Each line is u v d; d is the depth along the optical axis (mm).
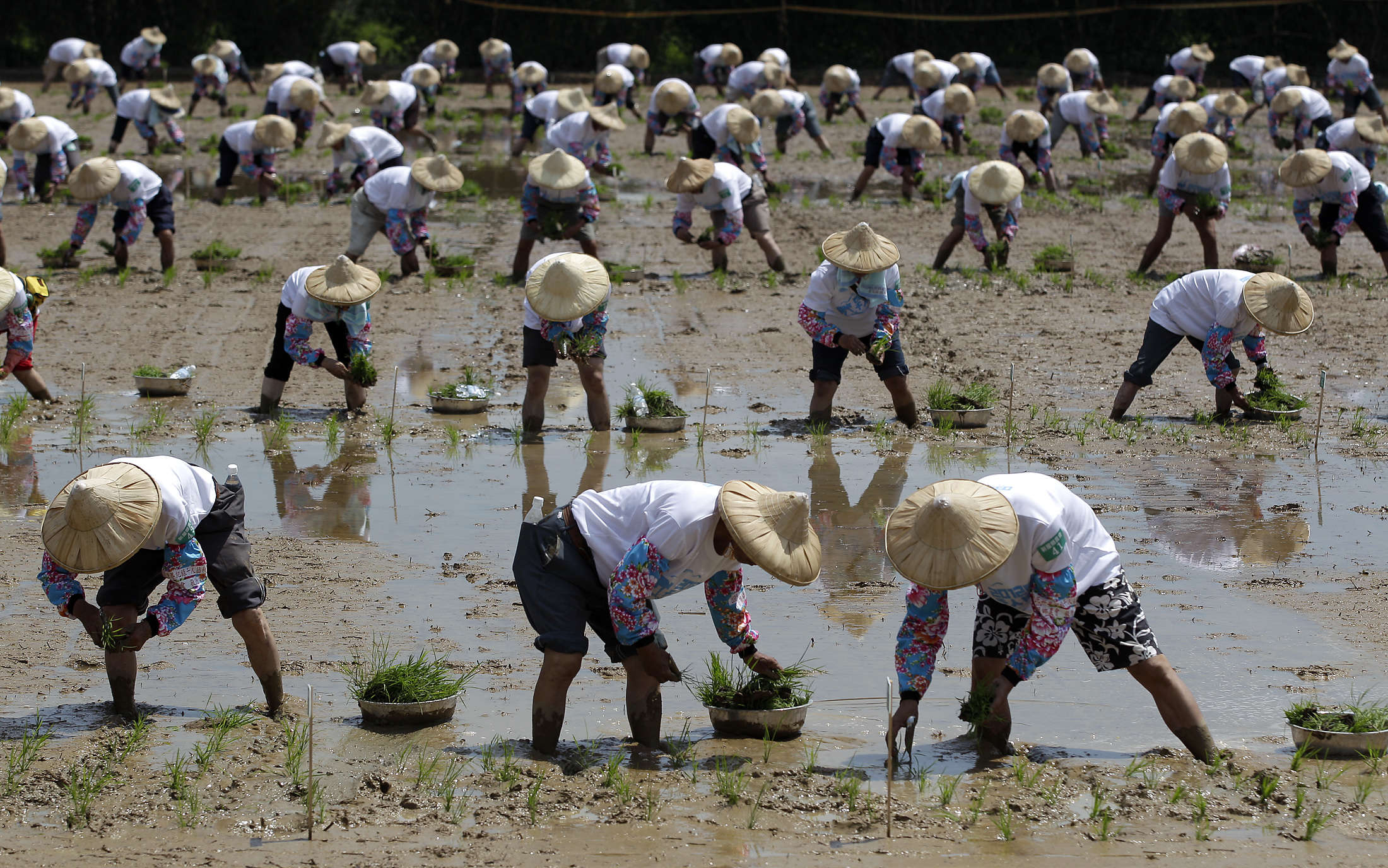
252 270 70188
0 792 21703
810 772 22766
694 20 197500
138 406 47969
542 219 65812
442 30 194250
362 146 75938
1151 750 23547
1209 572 32312
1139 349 56812
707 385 47125
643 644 22375
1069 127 129875
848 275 43938
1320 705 24922
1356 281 67875
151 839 20375
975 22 196750
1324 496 38375
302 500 37906
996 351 56375
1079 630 23109
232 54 145250
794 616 29984
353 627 28906
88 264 71188
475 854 19938
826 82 132375
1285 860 19734
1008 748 23609
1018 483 22547
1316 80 182500
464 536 34938
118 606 24219
